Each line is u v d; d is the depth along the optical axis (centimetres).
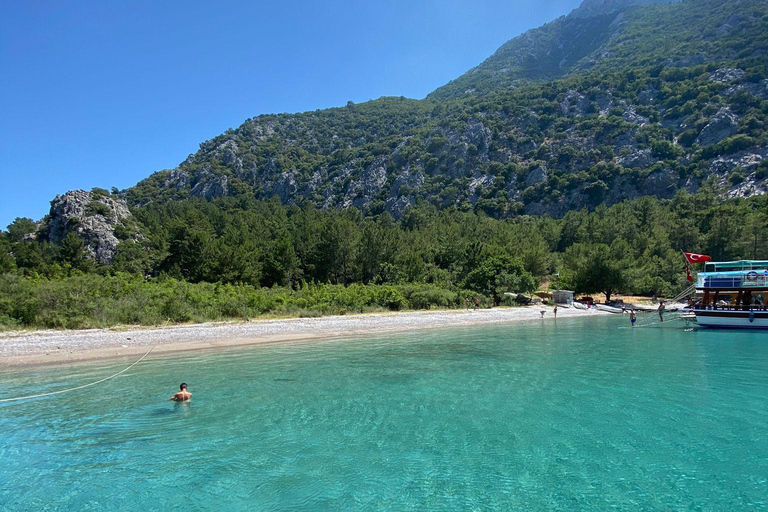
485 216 14938
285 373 2028
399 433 1257
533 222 12988
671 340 3122
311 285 5825
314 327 3728
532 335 3453
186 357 2452
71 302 3256
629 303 6594
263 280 6231
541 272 8012
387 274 6550
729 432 1238
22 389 1756
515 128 18862
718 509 854
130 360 2356
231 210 12744
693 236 8250
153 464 1072
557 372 2027
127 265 6144
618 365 2188
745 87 14912
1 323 2948
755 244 7138
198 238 6531
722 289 3700
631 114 17012
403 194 17800
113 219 7462
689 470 1013
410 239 8775
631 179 14400
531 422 1337
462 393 1664
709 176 12650
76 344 2686
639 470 1014
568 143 16862
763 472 1001
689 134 14712
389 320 4253
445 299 5597
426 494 917
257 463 1073
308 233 7600
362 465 1055
